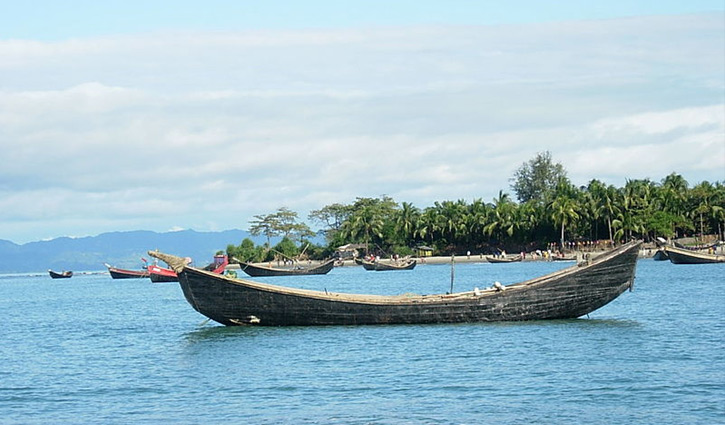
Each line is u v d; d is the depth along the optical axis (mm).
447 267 182750
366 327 52188
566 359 40938
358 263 192875
